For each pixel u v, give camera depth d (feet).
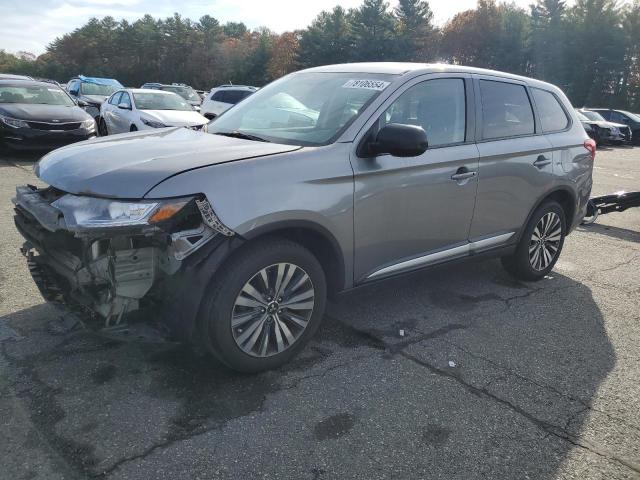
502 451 8.79
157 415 9.09
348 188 10.74
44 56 345.10
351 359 11.34
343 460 8.35
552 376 11.17
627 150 73.51
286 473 8.00
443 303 14.60
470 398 10.19
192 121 38.75
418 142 10.39
